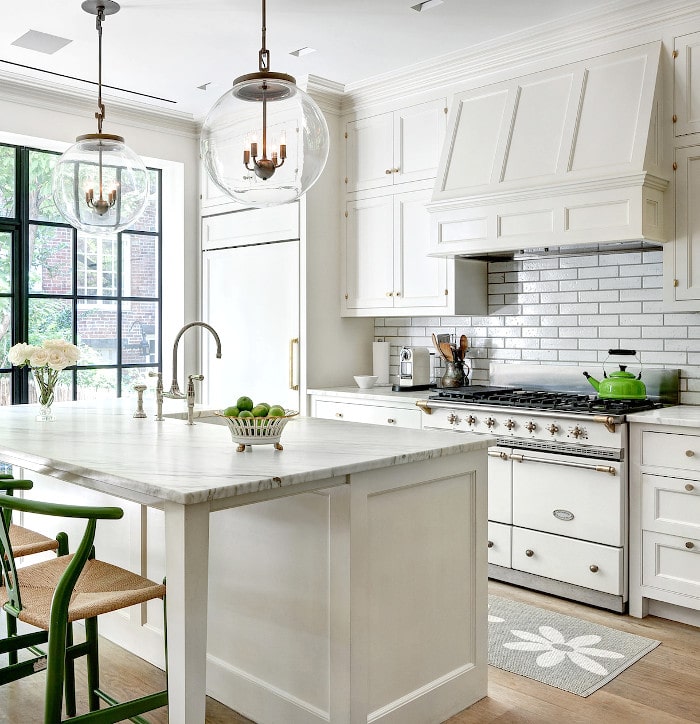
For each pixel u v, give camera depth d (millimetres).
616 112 3771
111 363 5676
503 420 3980
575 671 2977
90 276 5551
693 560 3379
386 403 4617
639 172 3537
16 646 2369
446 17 3812
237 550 2613
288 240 5121
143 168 3023
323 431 2900
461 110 4434
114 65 4465
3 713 2629
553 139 3965
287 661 2457
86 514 1947
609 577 3598
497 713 2660
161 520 2822
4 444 2621
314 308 5090
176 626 1931
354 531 2262
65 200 2906
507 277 4809
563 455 3750
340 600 2270
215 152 2344
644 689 2834
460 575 2699
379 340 5547
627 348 4258
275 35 4020
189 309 5812
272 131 2289
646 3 3631
